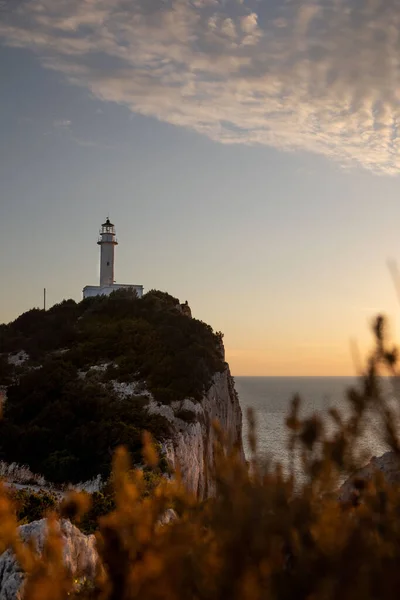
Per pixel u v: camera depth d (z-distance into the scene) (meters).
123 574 3.10
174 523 3.04
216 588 2.47
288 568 2.54
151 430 31.06
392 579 2.27
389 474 2.98
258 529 2.54
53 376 38.50
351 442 2.66
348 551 2.41
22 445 30.91
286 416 2.86
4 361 43.31
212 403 40.12
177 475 3.55
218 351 49.94
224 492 2.75
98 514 10.84
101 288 65.19
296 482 2.74
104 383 38.50
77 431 30.83
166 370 40.25
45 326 50.94
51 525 3.67
